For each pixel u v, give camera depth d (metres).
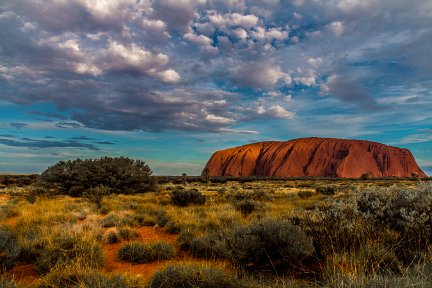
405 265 5.47
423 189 7.76
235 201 16.98
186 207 15.30
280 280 5.24
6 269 6.24
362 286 3.88
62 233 7.77
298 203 17.03
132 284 5.00
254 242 6.25
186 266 5.45
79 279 5.21
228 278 5.13
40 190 22.03
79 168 23.30
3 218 12.02
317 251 6.46
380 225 7.00
